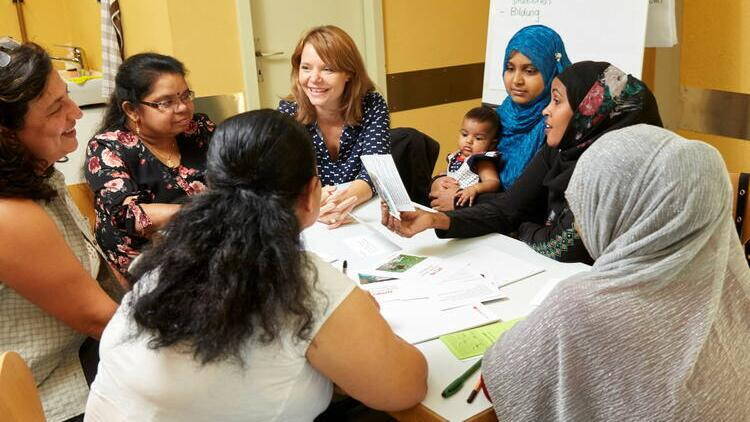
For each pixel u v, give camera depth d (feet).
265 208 3.02
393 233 6.46
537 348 3.28
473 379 3.84
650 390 3.05
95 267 5.19
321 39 7.57
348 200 6.78
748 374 3.19
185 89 7.06
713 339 3.11
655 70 10.34
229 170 3.11
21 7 13.47
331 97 7.72
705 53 9.73
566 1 9.25
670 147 3.14
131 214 6.60
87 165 7.00
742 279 3.29
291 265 3.00
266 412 3.29
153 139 7.26
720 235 3.17
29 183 4.23
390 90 14.15
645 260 3.17
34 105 4.26
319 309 3.22
